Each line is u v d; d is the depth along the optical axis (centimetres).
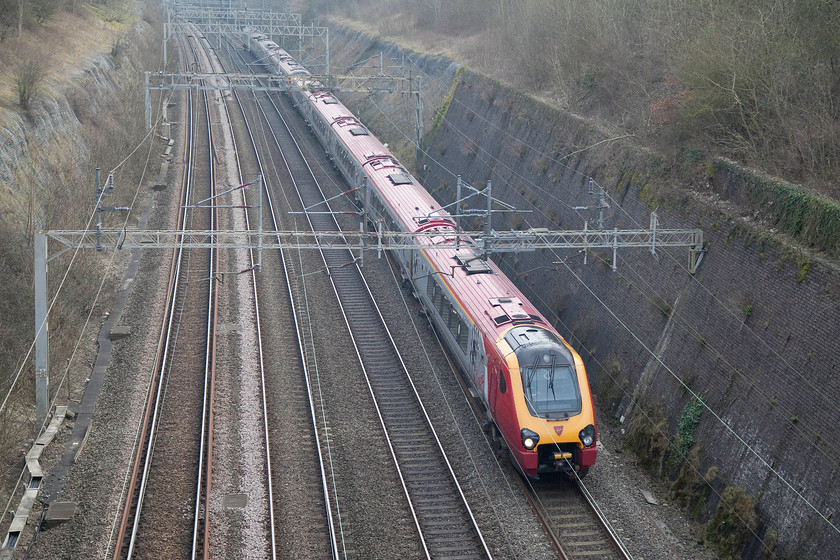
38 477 2009
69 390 2436
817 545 1653
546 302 2984
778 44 2362
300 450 2205
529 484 2073
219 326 2962
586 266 2809
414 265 3191
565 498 2025
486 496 2016
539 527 1895
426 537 1850
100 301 3022
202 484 2003
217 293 3244
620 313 2555
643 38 3269
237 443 2202
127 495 1942
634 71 3203
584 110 3334
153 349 2748
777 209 2083
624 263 2612
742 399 1973
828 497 1664
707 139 2492
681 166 2509
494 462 2175
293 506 1950
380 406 2469
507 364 2108
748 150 2319
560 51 3719
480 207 3806
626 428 2334
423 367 2714
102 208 2223
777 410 1859
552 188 3209
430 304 2959
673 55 2820
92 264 3158
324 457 2173
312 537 1839
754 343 1989
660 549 1828
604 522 1897
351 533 1858
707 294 2202
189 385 2520
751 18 2523
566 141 3222
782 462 1800
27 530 1841
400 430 2336
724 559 1817
